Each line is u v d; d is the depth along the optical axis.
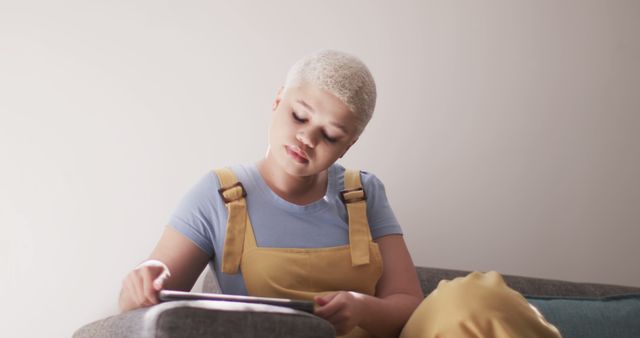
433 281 1.71
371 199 1.38
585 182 2.07
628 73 2.09
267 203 1.27
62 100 1.71
